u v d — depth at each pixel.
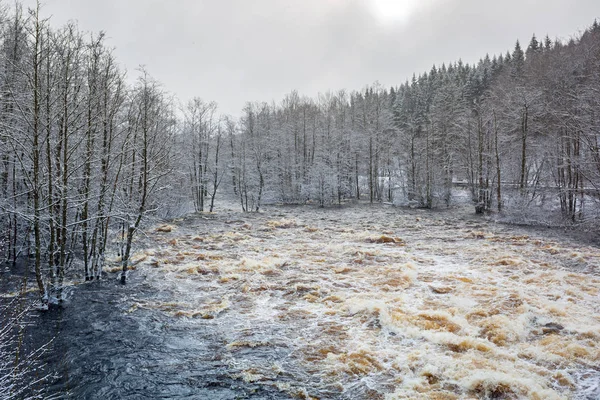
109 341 10.40
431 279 15.39
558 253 19.53
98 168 15.83
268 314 12.32
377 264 18.16
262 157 47.06
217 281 15.95
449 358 8.96
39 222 12.53
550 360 8.83
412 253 20.55
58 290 12.83
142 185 17.25
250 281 15.63
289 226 31.30
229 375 8.64
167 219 34.62
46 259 17.59
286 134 55.44
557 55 44.06
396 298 13.11
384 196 56.28
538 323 10.95
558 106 33.16
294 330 11.01
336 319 11.70
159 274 16.89
